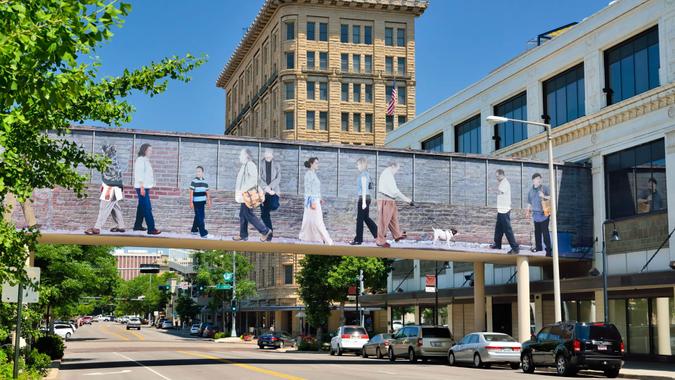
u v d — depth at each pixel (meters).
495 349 30.95
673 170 31.89
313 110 89.69
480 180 36.19
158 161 31.62
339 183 33.97
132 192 31.09
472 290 42.16
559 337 26.59
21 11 8.46
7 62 8.69
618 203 35.91
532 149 42.06
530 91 42.62
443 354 35.81
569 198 37.38
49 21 8.77
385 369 29.89
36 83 9.15
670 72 32.16
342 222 33.75
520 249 36.25
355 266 55.72
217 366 32.44
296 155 33.59
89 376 26.67
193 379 24.83
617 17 35.53
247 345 68.44
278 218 32.91
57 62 9.02
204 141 32.38
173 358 40.31
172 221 31.47
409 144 58.62
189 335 100.94
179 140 32.03
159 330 123.94
